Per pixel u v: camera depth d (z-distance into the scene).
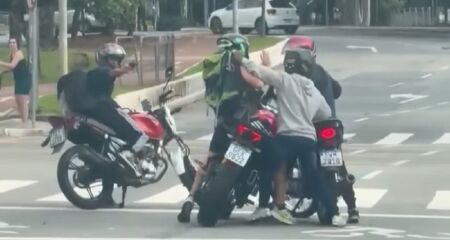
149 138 18.31
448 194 20.30
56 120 18.16
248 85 16.39
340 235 15.68
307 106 16.17
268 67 17.30
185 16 107.81
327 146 16.22
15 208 18.44
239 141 15.96
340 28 99.25
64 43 36.88
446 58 62.16
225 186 16.20
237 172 16.14
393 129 35.81
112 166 18.05
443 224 16.80
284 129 16.14
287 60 16.52
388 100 44.84
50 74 49.31
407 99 45.06
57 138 18.06
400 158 27.34
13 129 33.47
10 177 22.69
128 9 55.44
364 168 24.72
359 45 72.06
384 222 16.97
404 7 129.62
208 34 77.75
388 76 53.69
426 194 20.33
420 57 62.78
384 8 125.38
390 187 21.31
